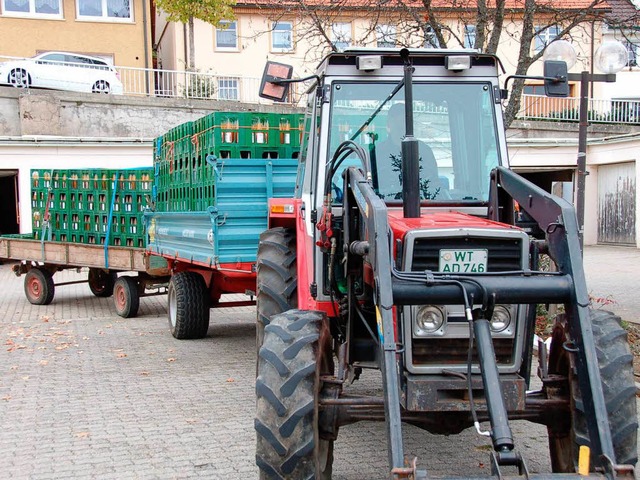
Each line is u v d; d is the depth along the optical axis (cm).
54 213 1462
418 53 555
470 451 582
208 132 924
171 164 1099
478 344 389
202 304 1034
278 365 424
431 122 552
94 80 2631
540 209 443
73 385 797
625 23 1148
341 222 542
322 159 552
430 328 432
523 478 351
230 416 679
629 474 350
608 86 3344
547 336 912
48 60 2573
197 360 915
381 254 398
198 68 3238
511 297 397
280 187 903
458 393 426
